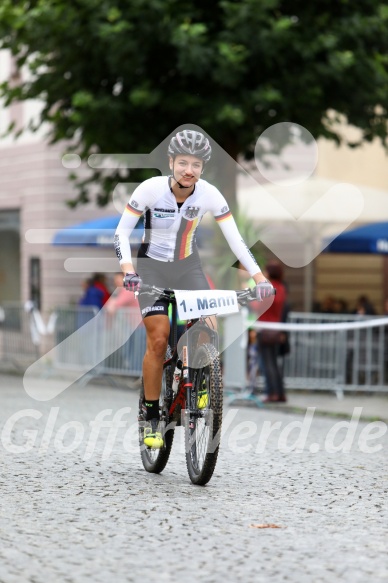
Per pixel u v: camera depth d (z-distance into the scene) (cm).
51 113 3034
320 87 2767
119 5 2655
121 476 1276
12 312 3366
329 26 2791
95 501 1116
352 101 2862
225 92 2752
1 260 4484
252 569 852
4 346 3422
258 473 1319
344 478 1294
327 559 888
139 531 980
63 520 1022
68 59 2805
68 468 1328
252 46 2652
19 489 1180
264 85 2731
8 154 4375
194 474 1219
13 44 2842
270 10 2700
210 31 2717
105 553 898
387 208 3033
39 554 891
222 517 1046
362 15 2783
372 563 874
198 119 2750
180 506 1095
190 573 839
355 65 2780
